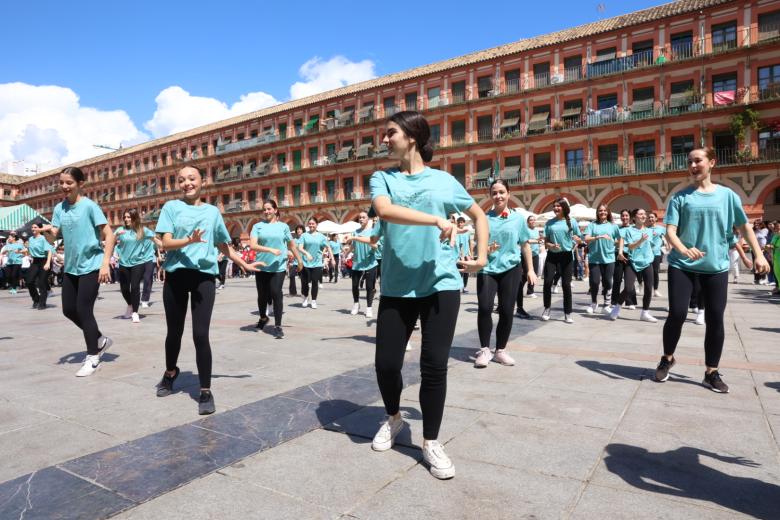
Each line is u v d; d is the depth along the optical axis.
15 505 2.10
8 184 77.88
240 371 4.51
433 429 2.45
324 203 42.75
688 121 28.59
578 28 33.66
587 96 31.61
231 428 3.03
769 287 14.31
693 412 3.29
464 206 2.63
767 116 26.52
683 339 6.11
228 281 20.91
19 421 3.17
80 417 3.25
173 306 3.65
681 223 4.03
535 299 11.18
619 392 3.78
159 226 3.55
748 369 4.47
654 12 30.73
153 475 2.38
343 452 2.67
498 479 2.34
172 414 3.30
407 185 2.59
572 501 2.12
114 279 22.05
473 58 36.38
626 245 8.55
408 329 2.68
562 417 3.20
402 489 2.24
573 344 5.82
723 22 27.91
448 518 1.99
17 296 14.40
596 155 31.30
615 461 2.52
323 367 4.66
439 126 37.19
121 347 5.73
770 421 3.11
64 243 4.50
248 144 48.22
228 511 2.05
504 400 3.58
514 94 33.62
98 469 2.45
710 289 3.88
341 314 8.98
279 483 2.30
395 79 39.50
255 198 48.47
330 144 43.44
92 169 65.94
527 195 33.28
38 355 5.33
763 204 26.53
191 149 54.28
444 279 2.51
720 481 2.30
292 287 12.66
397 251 2.54
